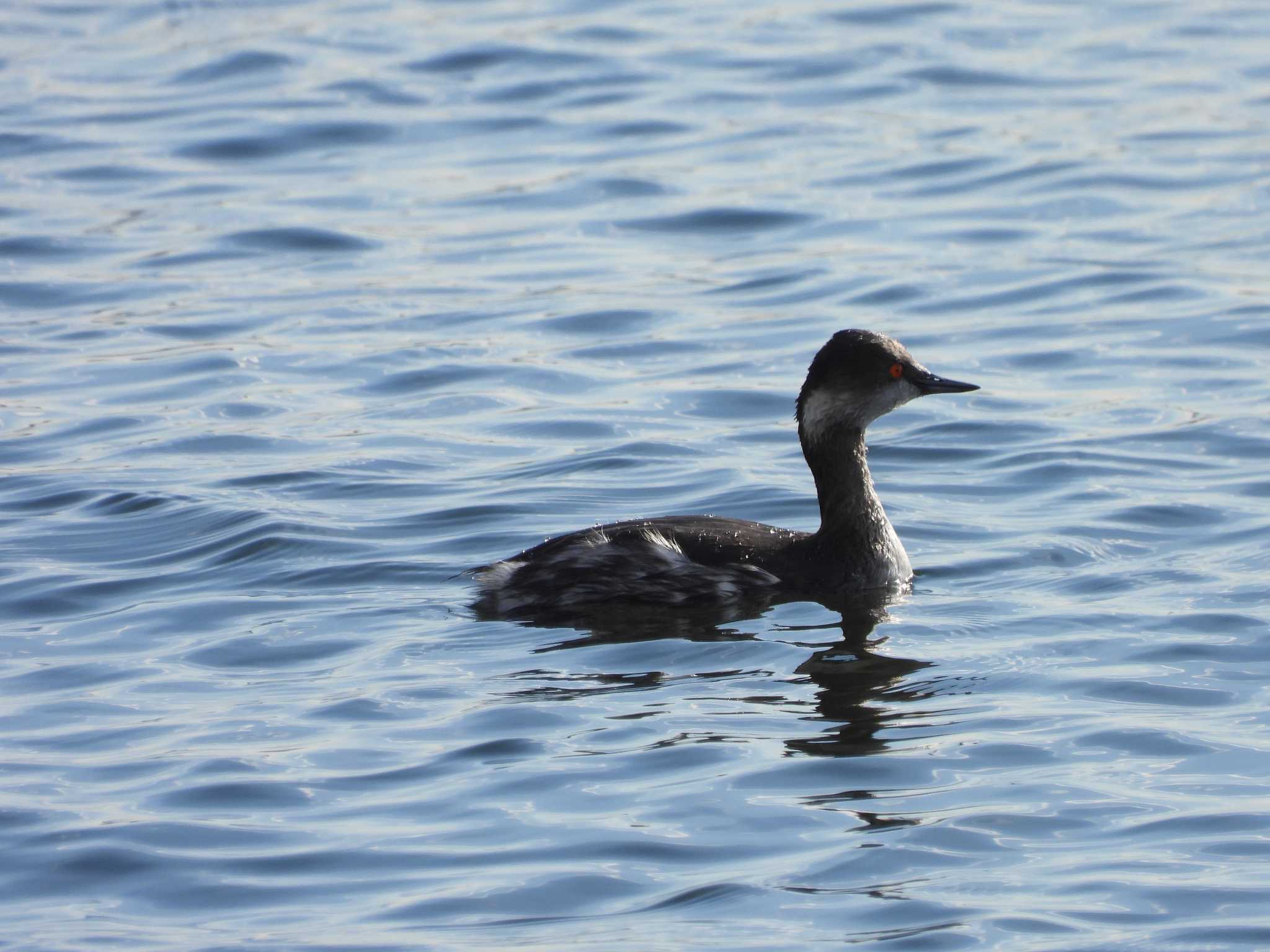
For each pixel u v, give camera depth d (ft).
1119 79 94.17
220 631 42.45
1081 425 56.34
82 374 63.16
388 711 37.47
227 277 73.10
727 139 87.92
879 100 92.63
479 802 33.32
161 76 98.89
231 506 50.49
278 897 30.17
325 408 59.77
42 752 35.86
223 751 35.63
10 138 89.30
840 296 69.36
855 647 40.70
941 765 34.45
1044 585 44.45
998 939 28.30
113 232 77.97
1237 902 29.17
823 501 45.68
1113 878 30.07
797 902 29.55
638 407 59.26
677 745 35.47
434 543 48.26
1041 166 82.17
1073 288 68.95
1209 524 47.96
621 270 73.10
